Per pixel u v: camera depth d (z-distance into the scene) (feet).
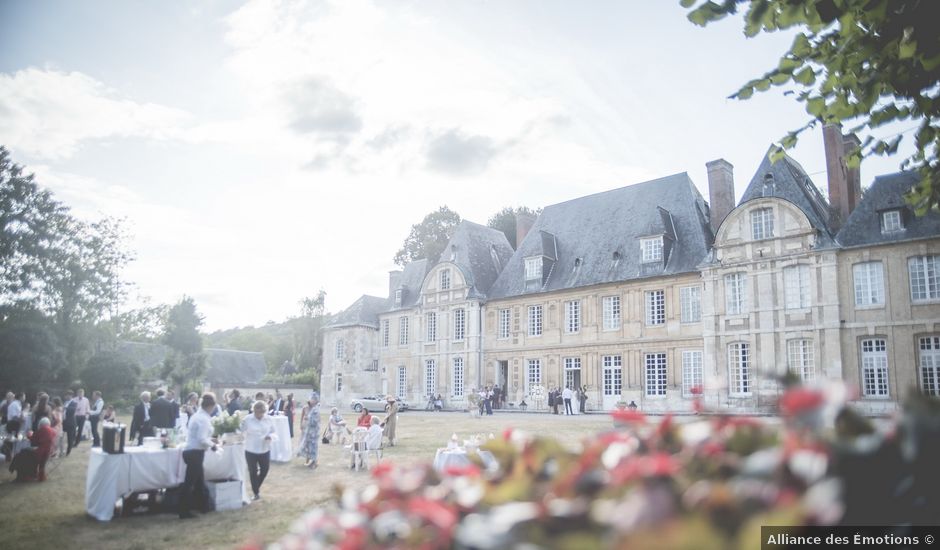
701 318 118.83
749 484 5.89
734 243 114.01
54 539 31.89
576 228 150.71
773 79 24.73
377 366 189.16
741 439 7.27
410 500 7.57
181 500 36.22
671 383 121.39
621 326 130.82
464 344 157.58
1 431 66.28
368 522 7.32
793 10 20.68
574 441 65.00
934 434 5.84
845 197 109.70
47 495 43.96
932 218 96.37
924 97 22.26
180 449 38.86
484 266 165.07
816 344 102.99
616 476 6.76
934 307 93.91
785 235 108.27
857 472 5.84
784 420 6.79
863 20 21.77
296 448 70.85
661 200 136.26
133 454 37.04
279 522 35.37
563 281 143.54
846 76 23.93
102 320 169.58
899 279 97.25
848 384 6.66
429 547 6.39
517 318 150.41
